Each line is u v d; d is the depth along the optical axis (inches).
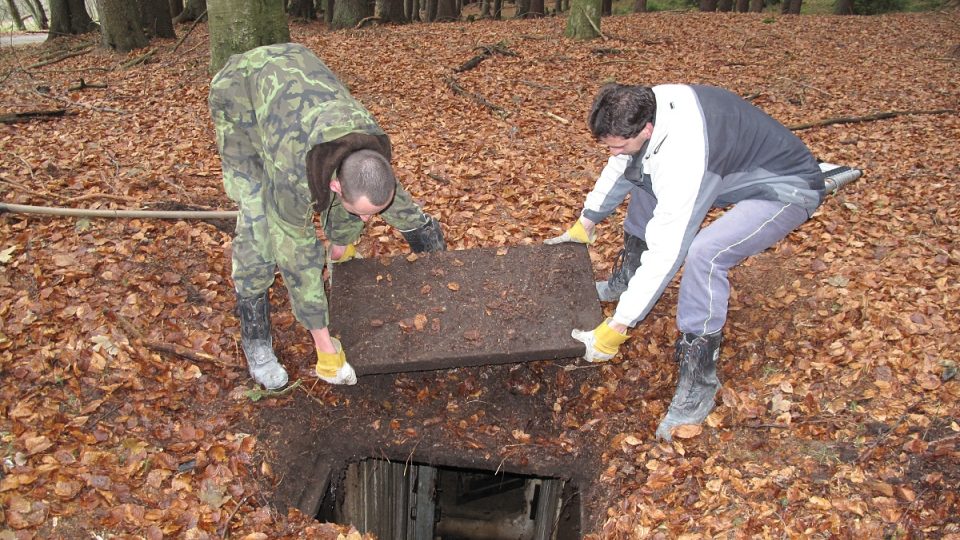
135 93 321.4
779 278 165.8
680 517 113.5
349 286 147.6
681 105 102.3
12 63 507.5
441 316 139.8
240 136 117.0
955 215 194.9
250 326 132.3
